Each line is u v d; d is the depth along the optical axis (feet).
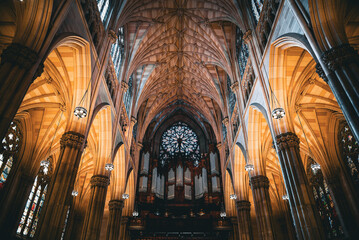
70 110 49.26
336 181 66.90
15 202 62.85
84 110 42.60
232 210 96.99
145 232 99.55
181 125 135.54
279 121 48.57
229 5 72.28
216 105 116.37
